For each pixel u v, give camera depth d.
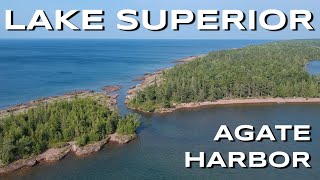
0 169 124.44
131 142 150.75
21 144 131.12
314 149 139.62
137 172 124.69
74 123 148.25
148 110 199.12
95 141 145.88
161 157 136.00
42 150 137.38
